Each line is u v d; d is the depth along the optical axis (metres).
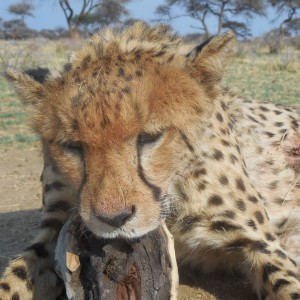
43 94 0.77
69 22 10.84
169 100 0.74
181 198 0.85
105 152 0.70
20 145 2.02
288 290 0.81
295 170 1.05
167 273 0.74
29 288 0.85
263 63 5.04
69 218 0.82
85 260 0.73
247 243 0.86
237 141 0.97
